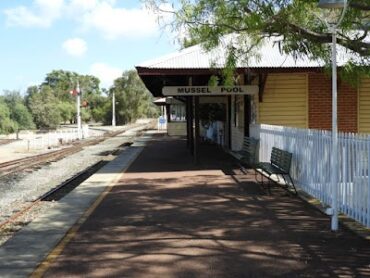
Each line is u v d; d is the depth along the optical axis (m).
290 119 17.92
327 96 17.97
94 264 6.66
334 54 8.09
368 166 7.68
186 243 7.55
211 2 10.05
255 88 17.39
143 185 13.41
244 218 9.12
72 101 115.94
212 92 17.28
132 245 7.52
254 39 10.77
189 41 10.91
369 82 17.88
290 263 6.48
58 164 24.19
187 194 11.80
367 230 8.04
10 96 97.00
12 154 32.31
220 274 6.14
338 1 7.55
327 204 9.80
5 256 7.08
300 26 10.10
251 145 15.75
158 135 47.34
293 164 12.33
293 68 16.22
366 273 6.05
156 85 24.38
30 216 11.27
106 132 63.03
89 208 10.45
